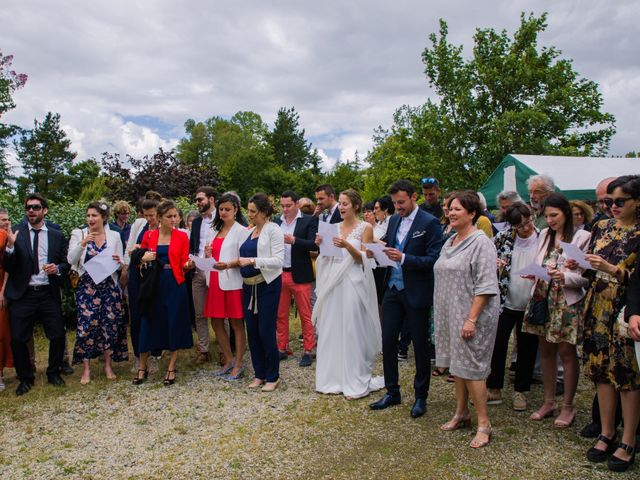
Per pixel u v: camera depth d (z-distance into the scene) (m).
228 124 77.56
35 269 5.25
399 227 4.68
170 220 5.43
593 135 16.73
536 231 4.57
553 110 15.97
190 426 4.37
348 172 48.78
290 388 5.25
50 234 5.41
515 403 4.49
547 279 3.86
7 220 5.36
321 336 5.13
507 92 16.28
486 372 3.81
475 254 3.75
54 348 5.45
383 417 4.43
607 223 3.61
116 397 5.09
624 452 3.40
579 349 5.74
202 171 17.44
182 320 5.43
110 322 5.58
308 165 60.44
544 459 3.59
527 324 4.18
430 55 17.08
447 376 5.48
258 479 3.46
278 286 5.18
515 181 10.11
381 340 5.13
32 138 46.69
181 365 6.10
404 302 4.46
